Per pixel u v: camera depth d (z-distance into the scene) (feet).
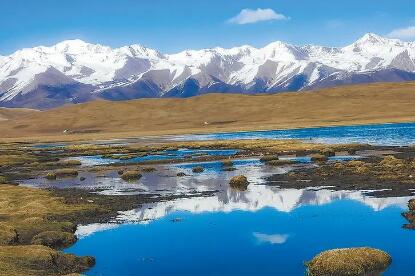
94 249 119.44
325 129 601.62
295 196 174.19
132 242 124.26
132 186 219.00
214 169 269.44
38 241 122.01
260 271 100.68
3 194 192.34
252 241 121.19
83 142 646.74
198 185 211.61
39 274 97.30
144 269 104.53
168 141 551.18
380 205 153.07
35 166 340.59
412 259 102.83
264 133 601.21
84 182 242.78
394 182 189.98
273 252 112.27
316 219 139.44
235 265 104.83
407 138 412.77
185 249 116.98
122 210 163.02
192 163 307.99
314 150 336.08
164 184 220.02
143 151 420.36
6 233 124.77
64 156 422.00
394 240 116.57
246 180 205.98
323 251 103.86
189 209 160.97
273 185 200.85
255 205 162.50
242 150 378.73
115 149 453.58
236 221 141.49
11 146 623.77
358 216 140.46
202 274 100.48
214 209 159.43
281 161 277.23
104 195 195.31
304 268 101.40
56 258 106.22
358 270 94.84
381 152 311.68
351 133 504.02
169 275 100.63
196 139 561.84
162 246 120.06
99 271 103.86
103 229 138.10
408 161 242.78
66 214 155.84
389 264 99.60
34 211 156.76
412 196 163.32
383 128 554.87
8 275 92.94
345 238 119.65
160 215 153.58
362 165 237.25
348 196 169.17
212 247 117.80
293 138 474.90
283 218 142.61
